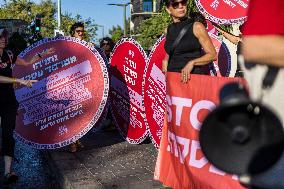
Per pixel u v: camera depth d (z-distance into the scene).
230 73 7.83
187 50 4.24
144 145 6.46
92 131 7.07
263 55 1.58
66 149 6.31
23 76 6.05
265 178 1.83
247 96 1.71
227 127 1.44
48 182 5.27
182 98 3.72
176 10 4.27
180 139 3.79
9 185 5.12
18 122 6.10
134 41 6.13
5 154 5.12
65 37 6.06
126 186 4.52
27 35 25.16
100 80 5.97
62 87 6.04
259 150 1.42
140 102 6.11
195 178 3.61
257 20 1.57
